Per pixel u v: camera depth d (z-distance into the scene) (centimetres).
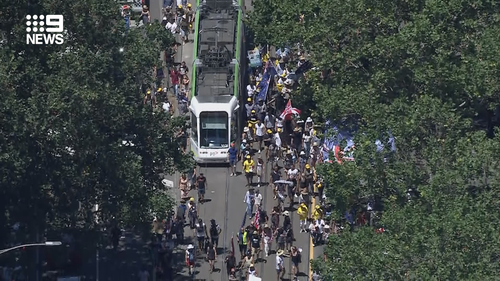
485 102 19050
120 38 18912
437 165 16962
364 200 18012
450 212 15875
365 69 19538
